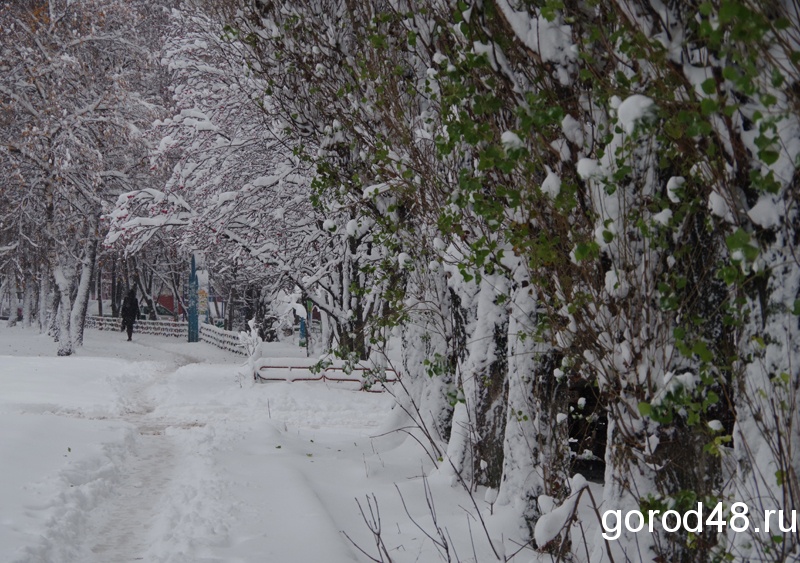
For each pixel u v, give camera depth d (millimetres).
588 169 5684
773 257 4703
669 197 5461
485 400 10500
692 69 4867
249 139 23156
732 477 5227
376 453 12914
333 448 13625
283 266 23828
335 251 24297
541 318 7633
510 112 7262
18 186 32562
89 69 33250
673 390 5348
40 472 10016
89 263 37250
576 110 6422
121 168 35500
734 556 5004
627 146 5453
